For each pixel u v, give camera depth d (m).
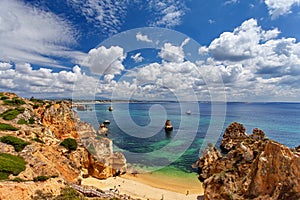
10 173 26.59
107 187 44.16
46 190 26.45
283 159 26.89
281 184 26.42
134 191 43.12
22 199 23.58
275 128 122.38
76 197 27.94
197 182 48.38
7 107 55.22
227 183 33.00
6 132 39.53
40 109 62.97
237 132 73.38
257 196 28.03
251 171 31.95
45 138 45.44
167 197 41.19
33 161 31.17
